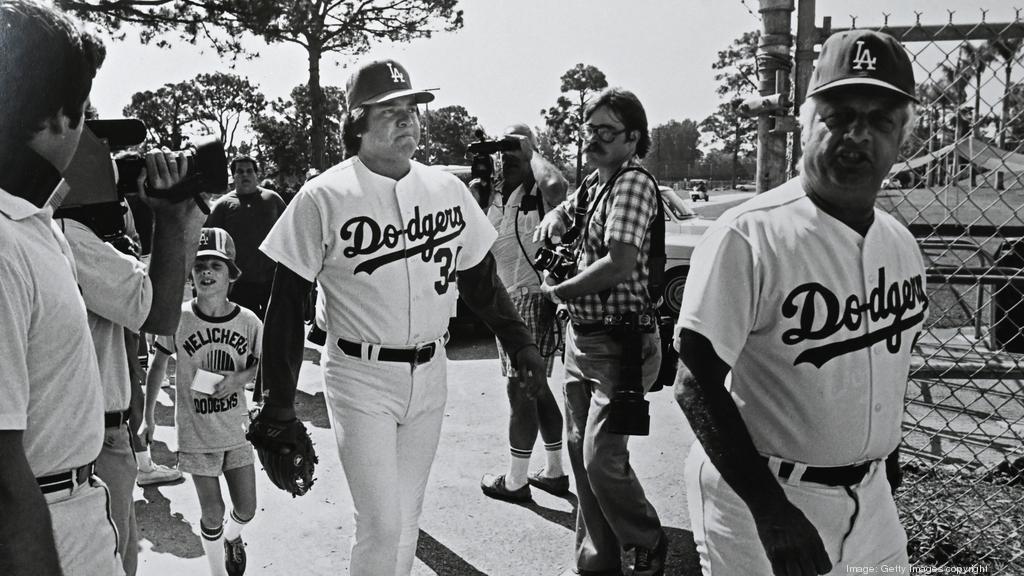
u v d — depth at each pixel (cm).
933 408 434
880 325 186
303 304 262
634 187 293
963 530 334
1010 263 395
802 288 180
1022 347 446
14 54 143
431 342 275
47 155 150
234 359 331
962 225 374
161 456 493
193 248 241
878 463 196
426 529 378
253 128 7269
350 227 257
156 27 1981
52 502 159
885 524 197
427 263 269
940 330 584
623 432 285
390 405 264
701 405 178
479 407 580
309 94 2525
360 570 258
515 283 417
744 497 174
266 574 338
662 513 390
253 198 680
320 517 395
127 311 223
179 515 401
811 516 189
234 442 322
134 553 259
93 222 221
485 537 371
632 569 306
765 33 338
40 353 151
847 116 178
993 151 333
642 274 303
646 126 308
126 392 250
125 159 219
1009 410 510
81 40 154
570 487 433
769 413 189
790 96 345
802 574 166
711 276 182
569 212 342
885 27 311
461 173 911
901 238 196
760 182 347
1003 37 300
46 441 156
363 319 262
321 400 608
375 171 268
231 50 2112
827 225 183
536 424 407
